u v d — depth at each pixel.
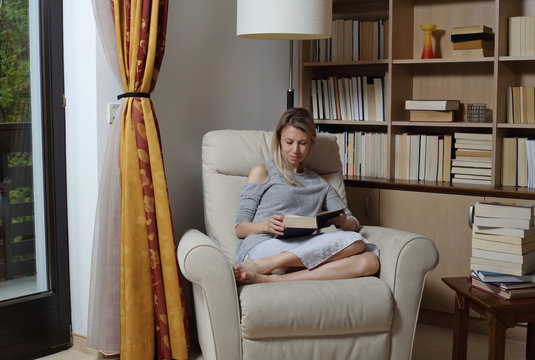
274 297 2.08
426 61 3.21
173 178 2.94
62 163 2.70
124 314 2.52
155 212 2.54
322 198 2.63
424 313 3.14
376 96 3.43
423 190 3.08
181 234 2.99
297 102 3.70
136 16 2.46
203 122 3.09
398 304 2.24
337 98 3.54
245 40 3.33
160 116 2.86
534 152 2.98
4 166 2.52
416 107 3.26
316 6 2.73
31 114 2.60
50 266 2.69
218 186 2.67
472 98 3.37
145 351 2.54
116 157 2.51
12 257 2.57
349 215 2.62
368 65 3.65
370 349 2.18
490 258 2.20
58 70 2.66
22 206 2.59
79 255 2.71
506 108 3.13
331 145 2.90
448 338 2.92
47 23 2.61
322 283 2.19
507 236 2.15
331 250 2.30
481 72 3.33
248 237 2.48
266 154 2.77
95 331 2.57
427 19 3.46
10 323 2.54
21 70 2.55
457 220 3.00
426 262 2.26
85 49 2.60
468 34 3.11
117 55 2.52
